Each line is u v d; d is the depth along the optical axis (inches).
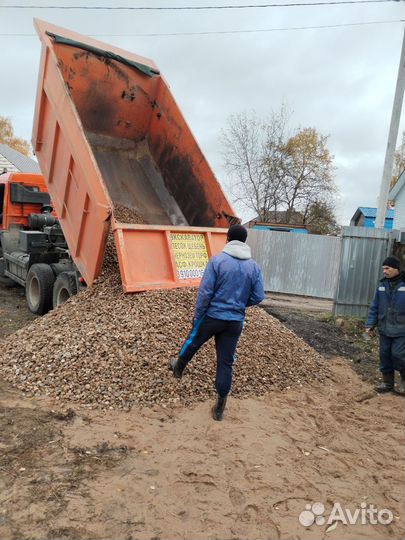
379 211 464.8
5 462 136.6
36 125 287.7
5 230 419.5
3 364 203.3
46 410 169.3
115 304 223.1
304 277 602.9
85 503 121.0
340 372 250.4
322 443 165.5
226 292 167.8
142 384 184.2
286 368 223.5
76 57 281.3
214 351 210.5
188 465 142.9
